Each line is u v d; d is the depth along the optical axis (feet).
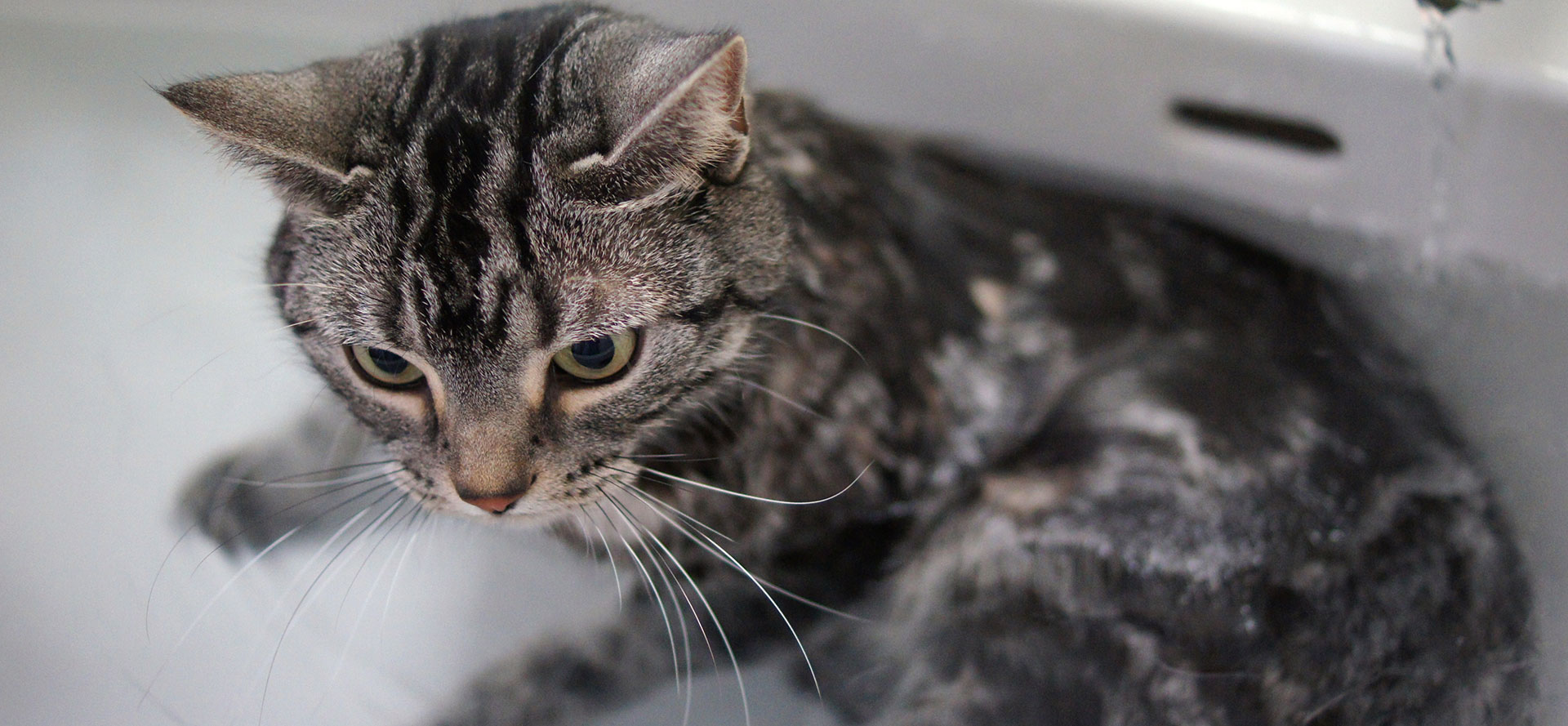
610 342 1.14
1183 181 1.61
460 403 1.13
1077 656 1.37
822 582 1.45
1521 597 1.32
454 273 1.09
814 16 1.67
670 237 1.12
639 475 1.26
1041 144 1.65
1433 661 1.30
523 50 1.16
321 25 1.77
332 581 1.47
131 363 1.59
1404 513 1.36
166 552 1.46
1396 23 1.55
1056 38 1.60
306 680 1.39
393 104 1.13
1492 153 1.45
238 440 1.53
